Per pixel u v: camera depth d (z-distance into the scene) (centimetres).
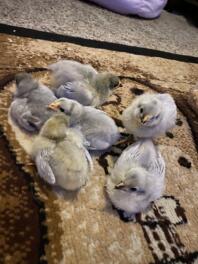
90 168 28
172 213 29
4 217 24
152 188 27
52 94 32
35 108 30
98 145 30
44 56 40
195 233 29
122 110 37
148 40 53
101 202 28
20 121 30
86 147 30
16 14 46
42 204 26
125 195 26
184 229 29
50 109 30
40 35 44
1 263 22
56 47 43
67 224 26
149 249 26
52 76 35
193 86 46
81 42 46
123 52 47
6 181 27
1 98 33
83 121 30
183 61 51
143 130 31
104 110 37
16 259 23
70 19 50
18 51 40
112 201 27
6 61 38
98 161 31
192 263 27
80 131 30
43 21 47
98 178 30
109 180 28
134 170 26
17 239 24
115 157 32
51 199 27
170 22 63
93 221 26
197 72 49
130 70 44
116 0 55
